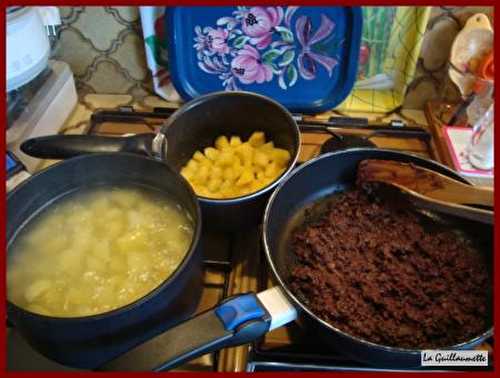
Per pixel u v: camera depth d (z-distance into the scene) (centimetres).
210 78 88
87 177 57
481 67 78
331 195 72
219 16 81
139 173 57
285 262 63
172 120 69
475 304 55
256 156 71
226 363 54
